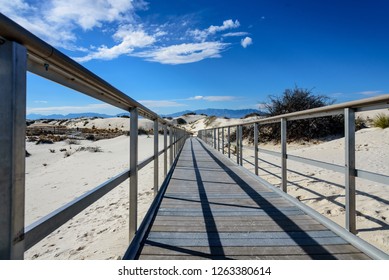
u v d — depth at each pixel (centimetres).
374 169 474
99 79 144
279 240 224
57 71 122
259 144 1282
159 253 203
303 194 385
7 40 87
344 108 229
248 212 296
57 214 109
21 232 90
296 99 1242
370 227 254
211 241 223
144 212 363
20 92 90
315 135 1201
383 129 878
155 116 345
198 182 458
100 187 155
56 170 1005
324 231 242
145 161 280
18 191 89
